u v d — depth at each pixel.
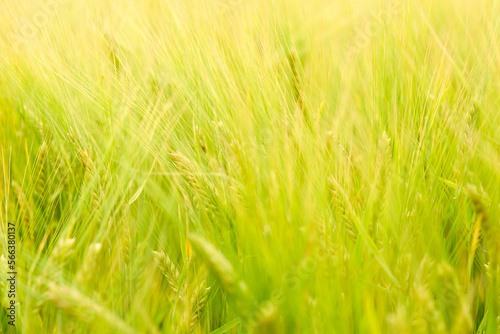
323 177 0.80
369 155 0.84
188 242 0.78
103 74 0.90
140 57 0.98
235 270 0.76
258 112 0.88
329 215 0.79
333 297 0.75
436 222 0.82
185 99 0.90
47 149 0.89
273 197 0.77
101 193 0.82
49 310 0.77
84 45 0.95
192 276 0.80
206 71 0.90
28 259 0.80
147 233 0.85
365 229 0.79
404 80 0.92
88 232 0.81
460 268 0.82
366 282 0.75
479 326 0.79
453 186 0.84
